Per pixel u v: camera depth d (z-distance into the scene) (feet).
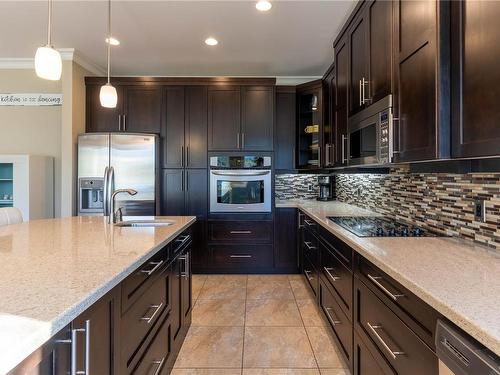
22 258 4.24
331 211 10.50
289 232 13.34
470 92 4.07
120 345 3.92
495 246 4.89
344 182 13.79
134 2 8.52
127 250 4.73
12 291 3.03
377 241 5.66
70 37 10.69
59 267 3.84
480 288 3.32
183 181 13.28
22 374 2.20
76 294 2.96
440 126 4.50
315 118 13.53
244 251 13.34
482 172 4.76
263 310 9.72
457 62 4.32
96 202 12.46
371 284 5.06
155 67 13.44
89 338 3.06
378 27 6.68
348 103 8.60
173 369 6.76
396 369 4.17
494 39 3.65
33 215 11.99
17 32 10.34
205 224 13.29
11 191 12.67
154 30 10.14
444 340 2.93
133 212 12.42
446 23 4.48
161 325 5.74
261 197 13.30
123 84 13.23
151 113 13.28
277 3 8.61
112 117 13.21
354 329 5.94
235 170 13.25
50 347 2.52
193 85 13.30
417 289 3.42
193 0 8.43
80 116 12.76
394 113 5.92
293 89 14.07
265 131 13.33
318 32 10.25
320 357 7.20
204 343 7.82
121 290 3.95
